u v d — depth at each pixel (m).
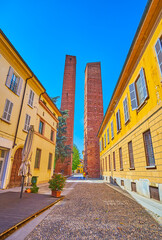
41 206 5.06
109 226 3.49
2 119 9.13
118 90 12.79
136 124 8.91
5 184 9.34
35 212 4.25
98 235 2.99
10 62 10.18
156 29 6.54
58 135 30.61
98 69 45.28
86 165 34.31
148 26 7.11
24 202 5.64
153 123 6.70
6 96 9.67
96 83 43.12
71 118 45.19
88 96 40.94
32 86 13.51
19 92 11.20
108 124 19.08
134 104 8.80
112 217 4.19
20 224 3.36
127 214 4.50
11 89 10.25
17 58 10.56
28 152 7.57
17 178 10.96
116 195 8.23
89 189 11.10
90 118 38.12
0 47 9.17
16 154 10.98
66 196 7.85
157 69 6.35
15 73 10.89
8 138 9.78
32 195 7.44
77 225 3.53
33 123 13.41
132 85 9.30
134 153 9.19
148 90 7.23
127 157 10.63
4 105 9.43
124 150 11.47
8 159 9.73
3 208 4.64
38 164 14.58
